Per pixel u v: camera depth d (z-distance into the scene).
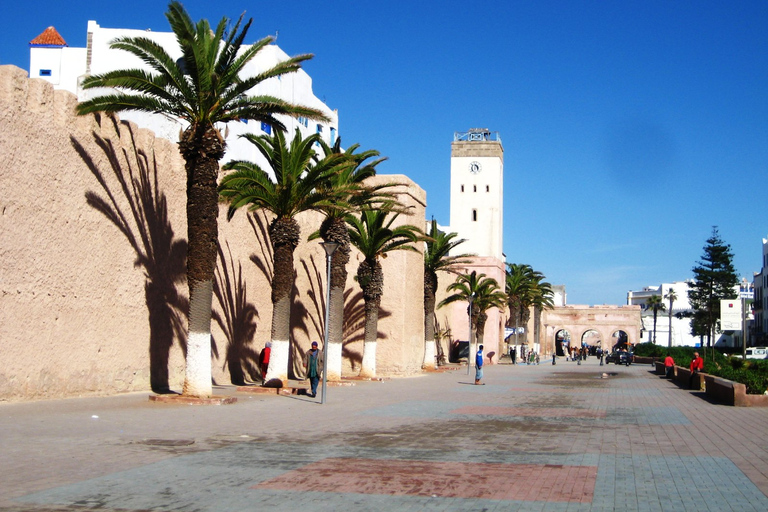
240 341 28.06
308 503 7.68
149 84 17.97
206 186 18.41
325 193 22.80
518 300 67.81
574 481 9.09
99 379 19.56
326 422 15.13
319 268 35.50
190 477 8.84
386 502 7.79
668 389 29.88
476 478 9.18
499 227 75.25
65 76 42.81
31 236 17.16
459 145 75.56
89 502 7.48
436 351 51.03
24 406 15.98
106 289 19.94
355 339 35.62
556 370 49.72
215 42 19.05
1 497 7.59
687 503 7.93
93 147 19.52
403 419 16.14
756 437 13.93
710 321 87.50
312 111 19.33
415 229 29.97
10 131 16.52
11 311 16.53
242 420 14.95
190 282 18.45
